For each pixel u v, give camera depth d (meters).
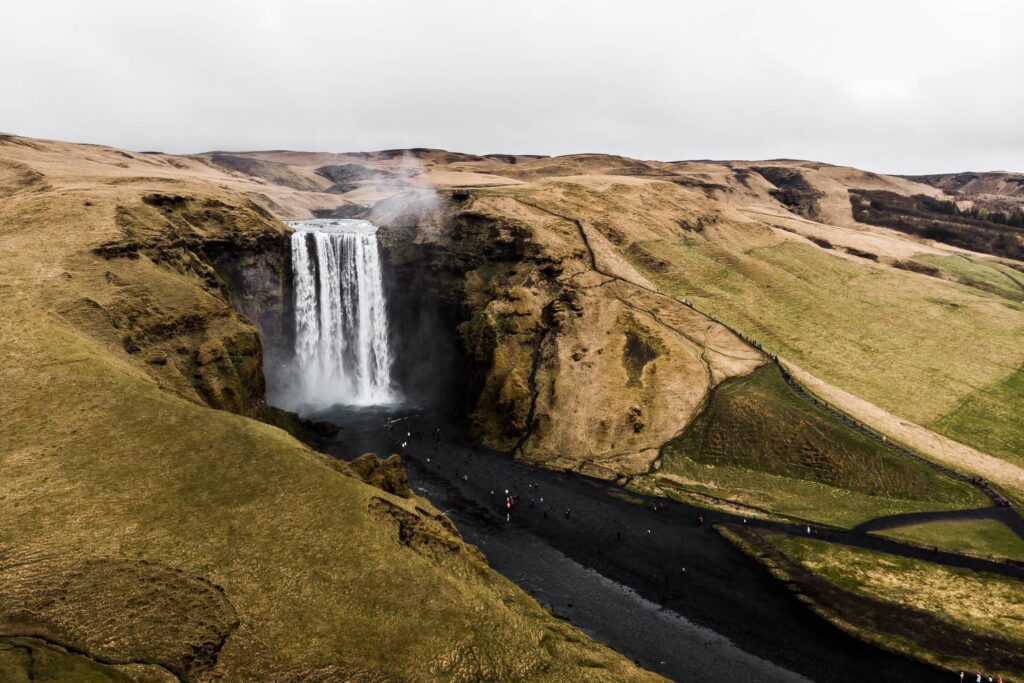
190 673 30.41
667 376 91.31
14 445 40.53
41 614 31.44
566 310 101.00
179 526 37.16
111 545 35.12
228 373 66.69
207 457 42.56
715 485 73.62
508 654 36.66
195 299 70.00
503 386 91.19
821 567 57.84
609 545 62.00
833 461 74.75
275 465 42.91
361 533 39.53
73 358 48.62
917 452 76.69
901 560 58.41
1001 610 51.44
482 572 44.91
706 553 60.78
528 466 81.06
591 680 36.47
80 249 66.81
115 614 32.06
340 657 32.69
